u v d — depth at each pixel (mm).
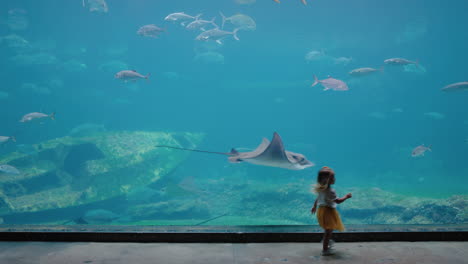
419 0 25406
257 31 34062
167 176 14070
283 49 37219
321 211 2408
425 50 32125
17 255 2377
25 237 2729
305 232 2725
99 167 12672
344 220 10023
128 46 36750
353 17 29656
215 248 2553
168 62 41500
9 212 10531
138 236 2701
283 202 11594
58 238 2721
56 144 13250
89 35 33062
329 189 2420
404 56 32844
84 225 2955
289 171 16500
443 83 35969
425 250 2492
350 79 35812
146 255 2383
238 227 2889
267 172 16625
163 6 31141
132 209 12312
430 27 28297
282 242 2705
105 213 10773
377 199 10531
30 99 34844
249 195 12289
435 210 8633
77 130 15609
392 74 35375
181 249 2531
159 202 12977
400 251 2473
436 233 2727
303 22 31453
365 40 32094
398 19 28688
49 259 2297
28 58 23891
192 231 2732
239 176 15875
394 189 14539
